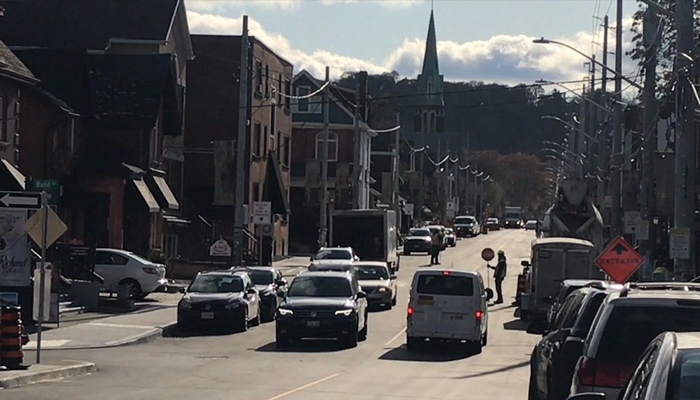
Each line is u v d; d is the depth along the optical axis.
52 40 48.44
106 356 24.30
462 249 85.50
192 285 32.16
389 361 24.53
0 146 35.66
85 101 45.06
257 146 62.94
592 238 44.03
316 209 80.88
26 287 27.08
